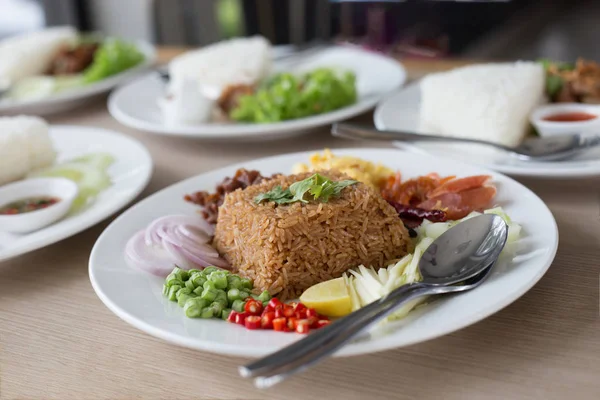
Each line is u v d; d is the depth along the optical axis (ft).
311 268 1.54
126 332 1.49
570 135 2.01
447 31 5.41
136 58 3.50
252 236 1.55
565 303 1.46
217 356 1.40
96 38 3.96
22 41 3.69
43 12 5.87
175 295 1.45
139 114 2.74
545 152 1.92
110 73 3.32
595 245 1.64
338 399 1.28
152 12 5.52
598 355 1.32
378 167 1.87
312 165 1.88
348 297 1.41
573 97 2.39
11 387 1.36
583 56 5.73
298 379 1.33
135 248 1.62
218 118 2.72
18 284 1.69
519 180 1.98
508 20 5.66
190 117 2.61
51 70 3.56
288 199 1.58
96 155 2.29
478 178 1.76
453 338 1.39
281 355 1.17
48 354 1.44
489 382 1.28
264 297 1.47
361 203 1.58
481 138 2.11
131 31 5.90
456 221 1.65
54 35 3.71
